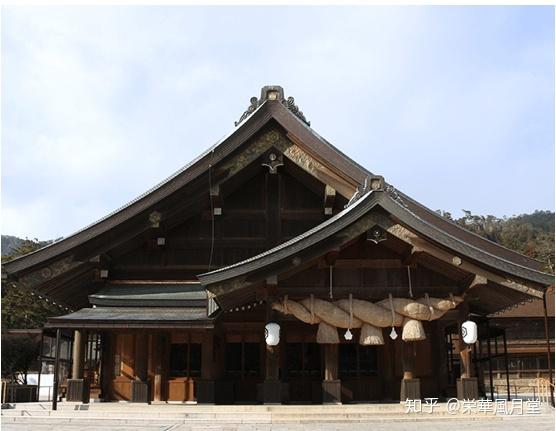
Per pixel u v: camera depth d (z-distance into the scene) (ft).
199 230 66.39
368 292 52.75
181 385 61.77
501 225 384.47
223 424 43.83
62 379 88.99
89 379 63.57
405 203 63.93
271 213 66.64
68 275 62.75
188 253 65.62
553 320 124.98
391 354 60.75
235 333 63.21
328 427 41.47
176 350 63.00
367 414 46.44
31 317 143.74
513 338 125.39
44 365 129.90
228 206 66.90
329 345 52.03
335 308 51.62
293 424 43.65
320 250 50.55
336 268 53.16
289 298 52.42
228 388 61.31
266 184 67.77
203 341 60.59
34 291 62.59
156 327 53.31
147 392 56.95
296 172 66.54
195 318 53.88
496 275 50.98
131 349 63.52
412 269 53.62
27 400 71.15
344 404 51.72
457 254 50.55
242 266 49.16
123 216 61.05
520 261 62.75
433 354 61.05
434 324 61.82
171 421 45.29
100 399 61.98
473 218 377.91
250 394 61.46
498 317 123.03
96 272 64.03
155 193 61.67
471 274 51.39
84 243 60.49
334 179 62.95
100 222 60.75
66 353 90.12
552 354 125.49
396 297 52.90
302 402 59.98
